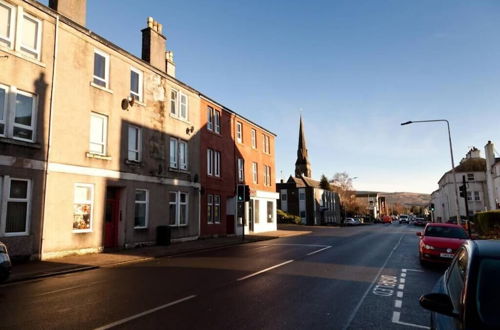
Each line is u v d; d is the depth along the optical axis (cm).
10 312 660
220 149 2764
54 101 1445
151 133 1984
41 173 1373
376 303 741
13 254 1256
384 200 16062
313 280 966
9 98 1295
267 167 3722
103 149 1684
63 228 1440
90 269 1195
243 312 661
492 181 4647
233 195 2920
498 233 2394
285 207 6806
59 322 600
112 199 1758
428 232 1416
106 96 1703
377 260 1394
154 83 2038
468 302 322
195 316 634
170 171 2117
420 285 929
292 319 624
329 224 6812
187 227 2262
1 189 1243
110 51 1748
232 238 2520
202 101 2544
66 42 1520
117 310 671
